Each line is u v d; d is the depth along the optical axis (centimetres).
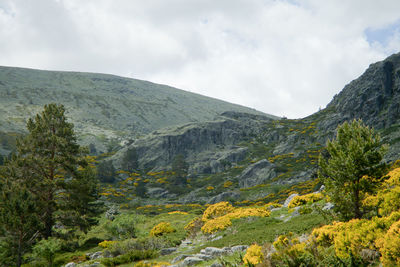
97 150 13600
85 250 2744
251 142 12106
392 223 807
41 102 19600
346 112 8762
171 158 11350
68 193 3234
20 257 2411
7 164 3438
